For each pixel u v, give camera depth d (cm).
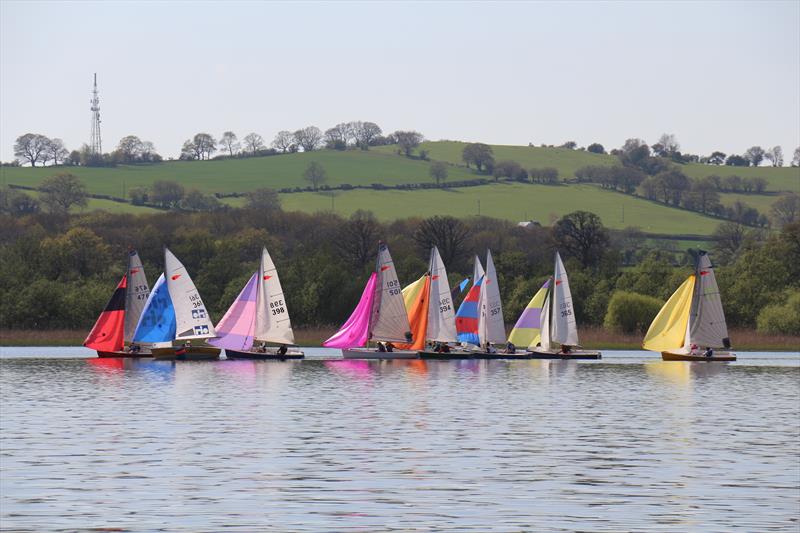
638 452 7725
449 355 18425
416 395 11894
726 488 6381
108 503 5875
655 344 18600
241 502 5916
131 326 17575
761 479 6675
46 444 7912
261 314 17650
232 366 16250
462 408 10562
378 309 17975
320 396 11688
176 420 9419
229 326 17612
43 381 13338
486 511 5734
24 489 6238
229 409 10319
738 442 8281
